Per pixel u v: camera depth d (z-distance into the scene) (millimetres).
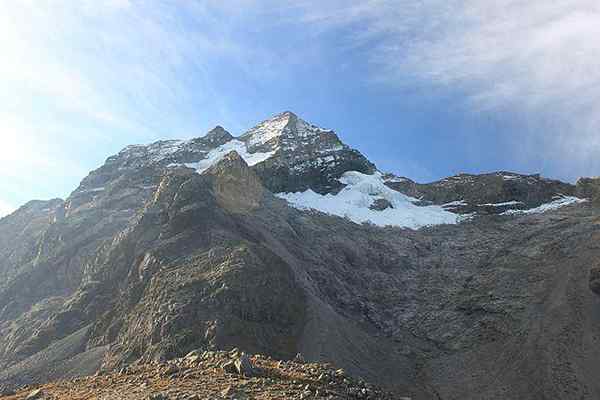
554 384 73250
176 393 23266
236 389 23828
